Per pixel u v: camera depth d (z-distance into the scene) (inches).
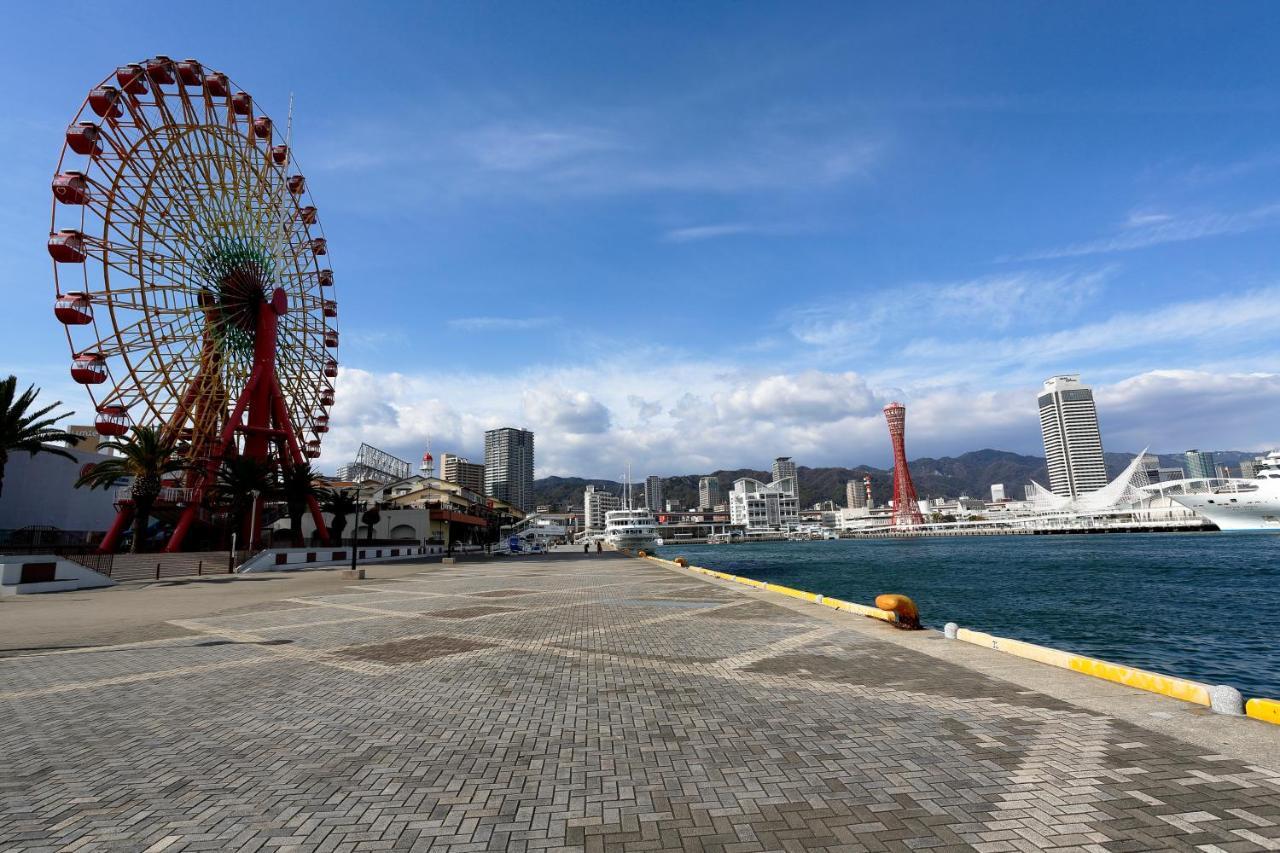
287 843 162.2
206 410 1856.5
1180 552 2827.3
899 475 7829.7
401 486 3796.8
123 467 1631.4
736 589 930.1
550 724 265.3
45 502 1818.4
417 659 416.8
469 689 330.3
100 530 1958.7
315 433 2356.1
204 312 1795.0
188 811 182.7
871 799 183.2
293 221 2188.7
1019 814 170.7
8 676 380.2
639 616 625.3
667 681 341.7
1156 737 228.4
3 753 236.8
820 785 194.5
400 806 184.5
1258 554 2488.9
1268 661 697.0
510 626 565.3
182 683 356.2
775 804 181.5
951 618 1058.7
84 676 378.0
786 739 239.1
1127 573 1899.6
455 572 1537.9
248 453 1989.4
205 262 1781.5
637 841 160.2
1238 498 4311.0
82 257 1416.1
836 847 155.2
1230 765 200.1
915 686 314.0
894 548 4960.6
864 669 356.8
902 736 238.4
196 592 1018.1
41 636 544.1
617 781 201.3
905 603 509.7
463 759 224.1
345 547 2154.3
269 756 230.2
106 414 1535.4
